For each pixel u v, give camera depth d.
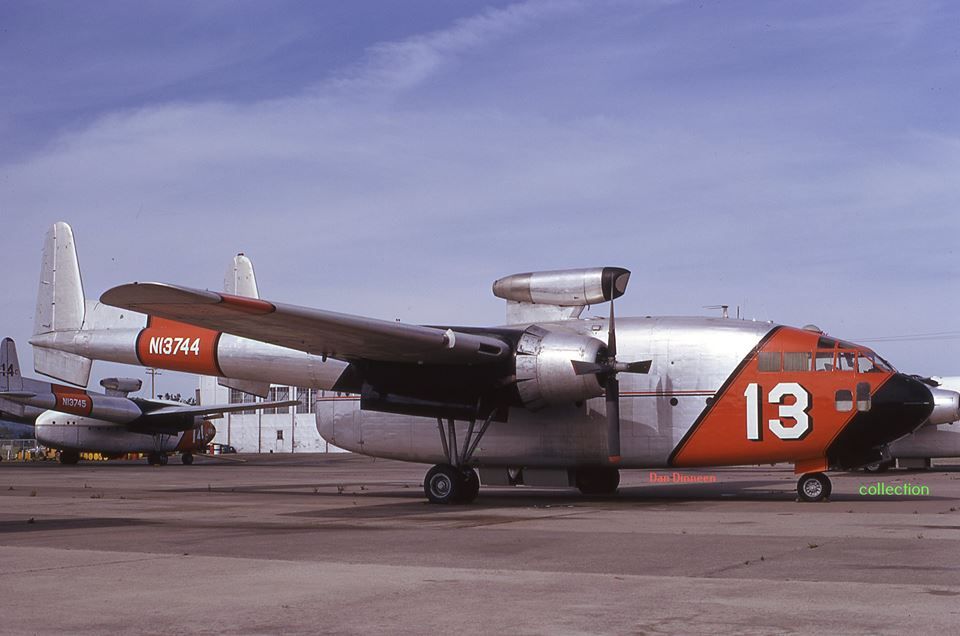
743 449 18.03
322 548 10.95
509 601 7.45
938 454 32.41
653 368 18.59
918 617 6.73
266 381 21.86
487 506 17.83
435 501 18.53
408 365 18.58
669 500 19.19
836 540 11.32
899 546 10.67
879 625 6.48
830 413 17.42
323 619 6.82
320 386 21.22
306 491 24.09
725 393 18.09
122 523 14.47
